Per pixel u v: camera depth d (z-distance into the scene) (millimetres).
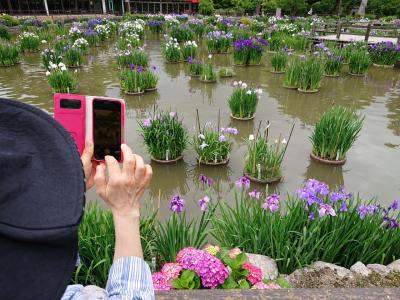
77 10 41062
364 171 5277
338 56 11320
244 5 41938
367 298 1552
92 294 883
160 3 49281
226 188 4863
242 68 12422
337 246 2924
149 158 5598
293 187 4855
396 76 11500
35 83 10000
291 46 15625
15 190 688
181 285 2070
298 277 2660
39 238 664
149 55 14766
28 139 750
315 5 43844
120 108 1132
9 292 661
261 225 2992
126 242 955
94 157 1159
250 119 7309
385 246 2900
